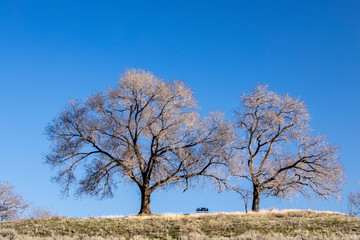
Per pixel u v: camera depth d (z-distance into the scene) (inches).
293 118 1664.6
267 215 1298.0
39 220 1232.8
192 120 1508.4
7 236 963.3
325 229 1000.2
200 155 1486.2
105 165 1457.9
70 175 1480.1
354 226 1013.8
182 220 1220.5
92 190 1448.1
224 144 1508.4
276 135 1672.0
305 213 1323.8
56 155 1480.1
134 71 1488.7
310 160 1625.2
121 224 1158.3
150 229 1091.9
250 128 1680.6
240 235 975.6
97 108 1486.2
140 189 1496.1
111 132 1496.1
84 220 1217.4
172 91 1504.7
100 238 953.5
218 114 1542.8
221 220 1190.9
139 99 1477.6
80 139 1476.4
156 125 1517.0
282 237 884.6
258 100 1679.4
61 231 1084.5
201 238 943.7
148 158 1507.1
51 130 1489.9
